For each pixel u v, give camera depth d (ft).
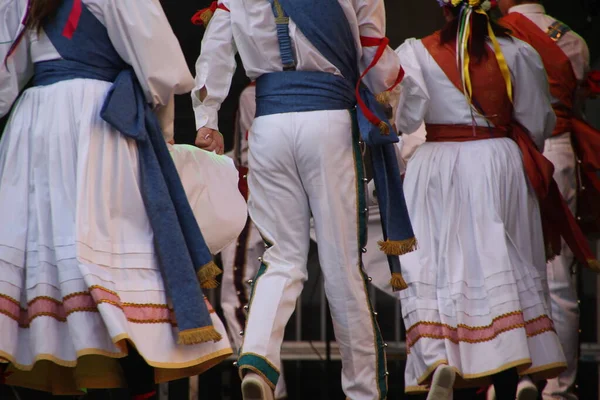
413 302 39.70
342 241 35.83
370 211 51.78
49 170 34.19
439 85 41.32
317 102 35.94
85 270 32.48
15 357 33.32
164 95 35.29
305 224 36.22
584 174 48.80
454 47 41.34
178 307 33.45
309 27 35.83
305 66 36.11
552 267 47.47
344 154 36.09
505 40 41.68
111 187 34.22
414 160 41.91
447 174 40.81
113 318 32.04
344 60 36.60
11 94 35.78
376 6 36.76
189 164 38.99
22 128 34.99
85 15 35.12
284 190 36.01
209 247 39.42
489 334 38.73
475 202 40.37
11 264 33.58
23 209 34.27
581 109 51.72
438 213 40.88
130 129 34.27
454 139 41.39
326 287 35.91
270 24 36.11
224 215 39.45
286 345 62.90
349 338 35.73
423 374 39.01
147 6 34.99
